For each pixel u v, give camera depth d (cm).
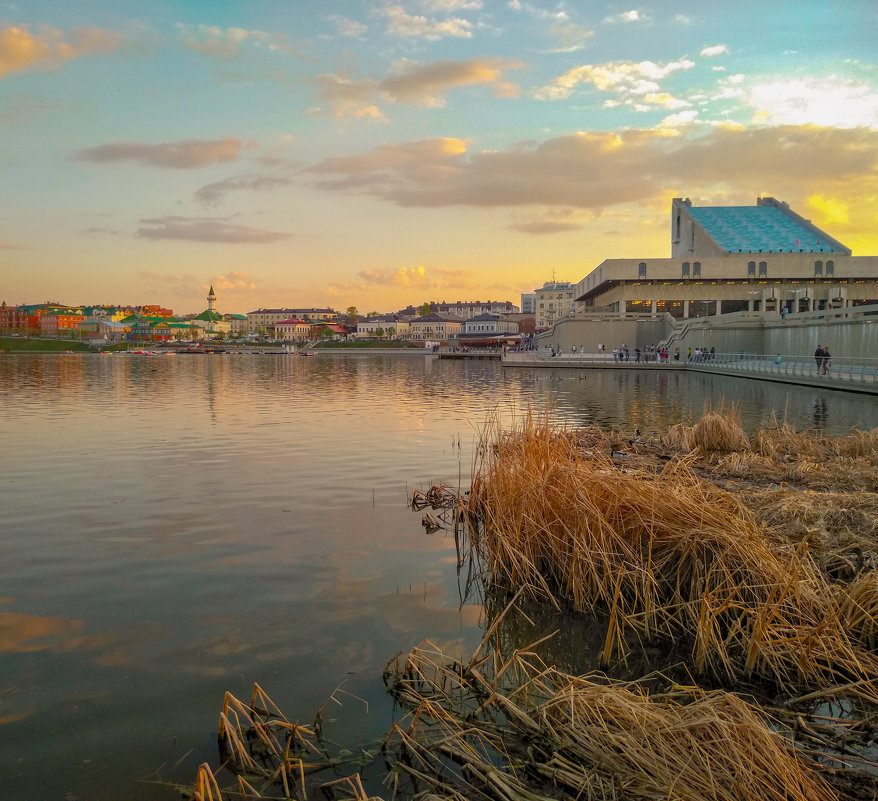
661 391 3941
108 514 1023
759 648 539
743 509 798
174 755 436
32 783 405
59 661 555
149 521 984
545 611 679
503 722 477
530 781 412
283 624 631
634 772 399
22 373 5831
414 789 406
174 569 778
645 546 713
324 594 707
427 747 444
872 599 599
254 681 527
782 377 4622
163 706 492
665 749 403
